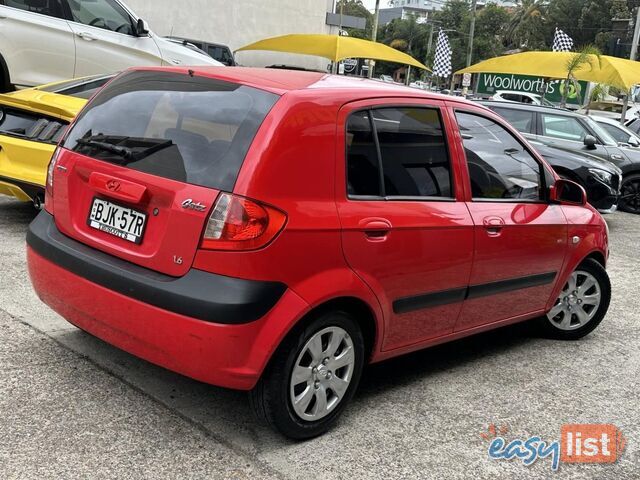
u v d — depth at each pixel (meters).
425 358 4.41
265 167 2.79
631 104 28.17
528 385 4.10
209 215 2.75
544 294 4.58
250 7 23.66
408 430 3.37
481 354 4.58
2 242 5.70
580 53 15.23
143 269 2.93
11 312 4.23
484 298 3.98
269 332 2.78
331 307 3.07
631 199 12.13
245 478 2.79
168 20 21.84
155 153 3.03
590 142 11.23
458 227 3.62
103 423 3.09
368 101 3.29
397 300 3.36
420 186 3.52
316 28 25.64
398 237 3.27
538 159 4.50
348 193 3.11
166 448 2.95
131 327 2.90
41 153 5.54
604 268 5.05
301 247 2.86
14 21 7.80
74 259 3.12
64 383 3.41
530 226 4.18
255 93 3.01
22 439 2.89
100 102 3.49
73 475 2.69
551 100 27.83
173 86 3.26
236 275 2.73
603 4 64.88
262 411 2.96
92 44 8.51
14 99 5.63
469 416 3.60
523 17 71.06
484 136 4.05
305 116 2.95
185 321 2.73
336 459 3.02
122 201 3.06
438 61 27.62
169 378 3.59
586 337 5.16
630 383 4.29
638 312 5.98
